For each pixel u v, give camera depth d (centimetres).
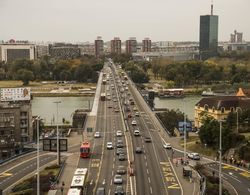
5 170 17925
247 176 16750
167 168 17462
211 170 17500
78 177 14550
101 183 15312
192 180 15725
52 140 18112
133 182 15450
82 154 19338
